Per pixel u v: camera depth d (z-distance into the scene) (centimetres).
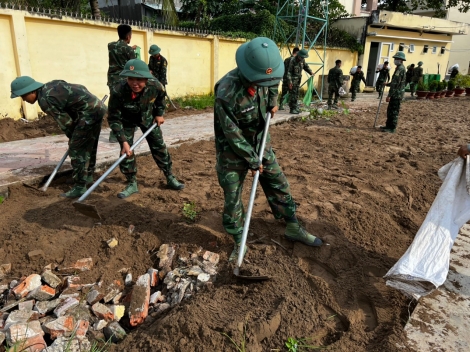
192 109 1128
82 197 346
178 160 596
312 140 779
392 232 381
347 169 577
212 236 354
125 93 384
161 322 253
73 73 934
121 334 258
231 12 2006
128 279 313
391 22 2059
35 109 865
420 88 1814
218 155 299
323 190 479
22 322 254
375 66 2214
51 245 343
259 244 345
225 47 1390
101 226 364
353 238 361
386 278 277
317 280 294
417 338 244
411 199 475
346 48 1991
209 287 291
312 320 260
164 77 935
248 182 496
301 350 237
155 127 432
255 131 297
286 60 1070
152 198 438
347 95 1755
